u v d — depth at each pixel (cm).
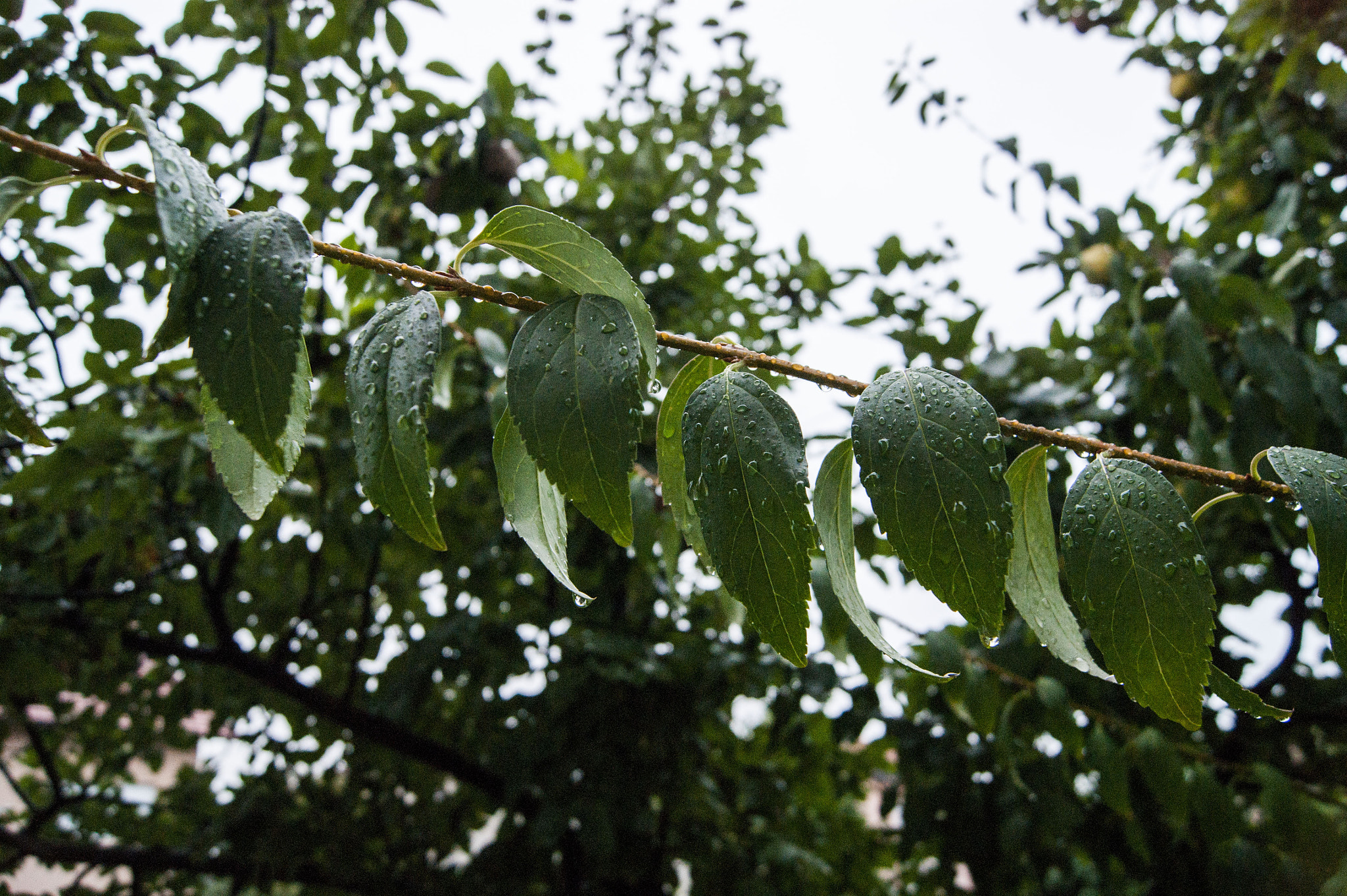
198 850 149
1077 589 38
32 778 183
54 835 173
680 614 150
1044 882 134
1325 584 38
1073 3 149
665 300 146
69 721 164
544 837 128
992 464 36
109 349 102
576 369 38
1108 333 120
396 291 114
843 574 39
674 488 43
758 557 37
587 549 132
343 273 82
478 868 147
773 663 132
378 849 169
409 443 36
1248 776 98
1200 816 93
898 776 140
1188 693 37
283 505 124
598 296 39
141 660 156
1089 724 113
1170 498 38
